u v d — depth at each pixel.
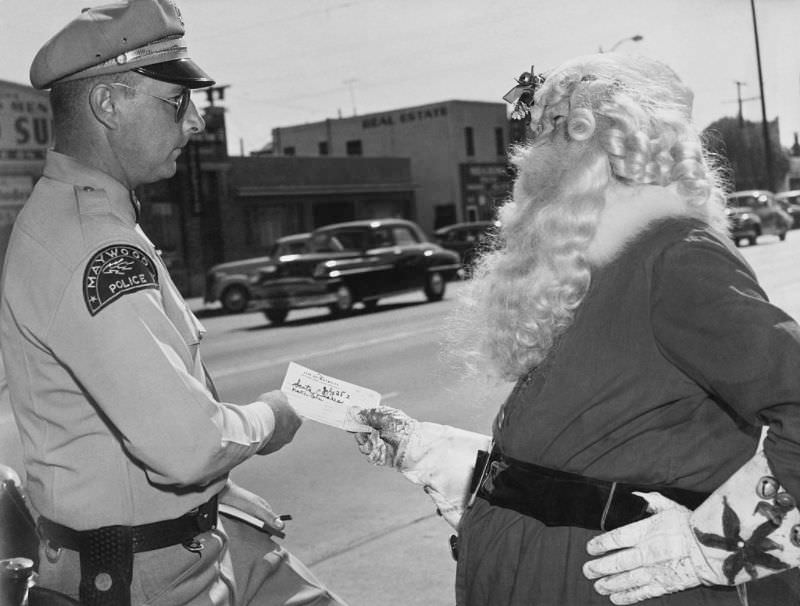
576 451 1.48
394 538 4.18
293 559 2.13
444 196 44.59
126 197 1.81
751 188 31.28
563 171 1.52
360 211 35.88
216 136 29.84
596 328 1.46
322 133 49.06
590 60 1.57
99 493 1.71
